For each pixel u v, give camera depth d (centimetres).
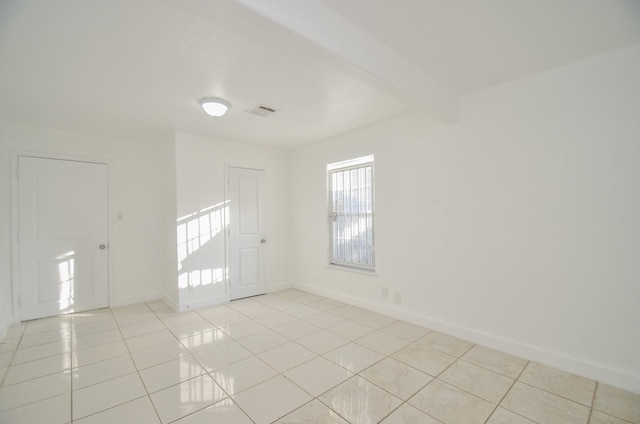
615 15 169
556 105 229
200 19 165
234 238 427
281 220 488
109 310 380
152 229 430
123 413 179
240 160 436
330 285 428
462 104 281
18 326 323
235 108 300
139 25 170
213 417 175
